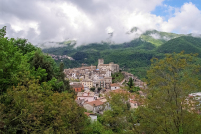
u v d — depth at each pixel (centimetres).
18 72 2086
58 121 1734
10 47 2330
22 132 1673
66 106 1919
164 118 1828
